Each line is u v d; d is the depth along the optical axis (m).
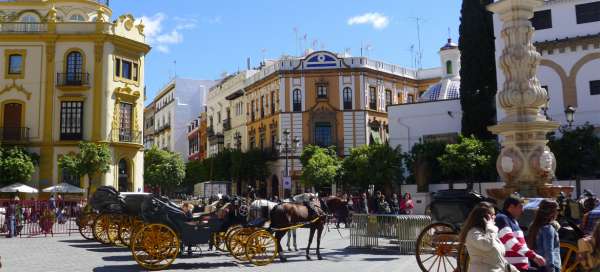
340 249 18.81
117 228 20.09
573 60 32.38
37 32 39.31
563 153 27.45
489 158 28.84
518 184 14.16
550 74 33.06
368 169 36.75
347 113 54.75
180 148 88.31
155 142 100.88
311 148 50.03
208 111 78.00
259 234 14.97
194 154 83.69
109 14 46.34
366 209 28.53
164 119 95.31
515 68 14.98
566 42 32.28
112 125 39.53
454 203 11.49
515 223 7.44
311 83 55.38
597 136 30.08
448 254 11.28
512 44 15.16
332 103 55.00
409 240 16.98
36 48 39.72
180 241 14.47
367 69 55.59
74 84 39.12
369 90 56.00
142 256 14.72
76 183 38.38
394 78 59.34
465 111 35.91
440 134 38.59
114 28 40.22
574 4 32.72
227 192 52.09
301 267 14.02
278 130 55.78
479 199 11.27
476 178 30.88
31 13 43.94
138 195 18.31
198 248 18.64
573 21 32.66
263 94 59.78
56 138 39.06
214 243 16.36
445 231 11.46
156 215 14.40
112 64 40.00
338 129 54.66
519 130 14.46
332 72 55.25
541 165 14.09
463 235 6.62
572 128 31.23
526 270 7.23
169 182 61.78
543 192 13.66
